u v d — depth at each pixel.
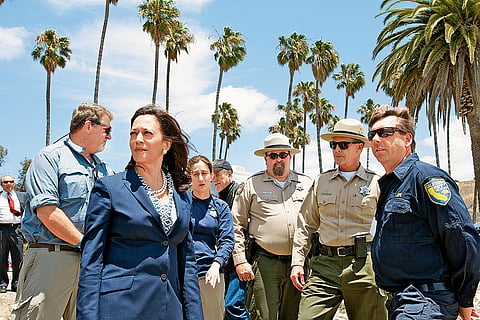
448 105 20.69
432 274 2.91
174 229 2.77
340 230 4.47
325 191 4.64
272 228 5.18
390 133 3.32
